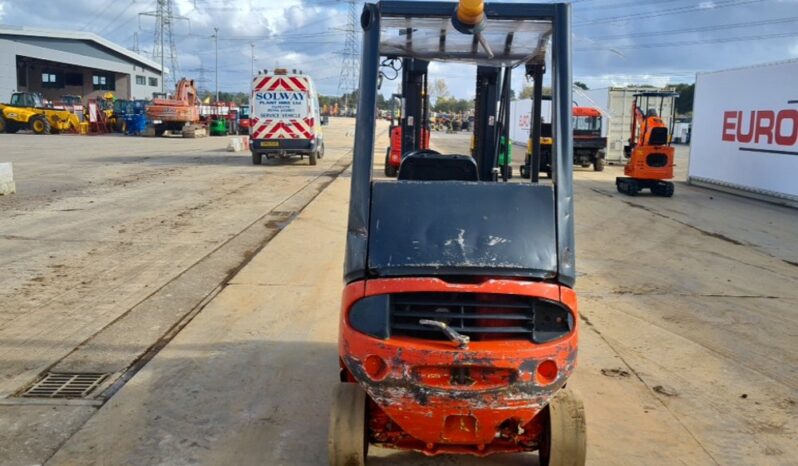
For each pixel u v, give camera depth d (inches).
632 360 234.5
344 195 605.3
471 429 136.3
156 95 2258.9
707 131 796.0
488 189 147.0
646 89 1186.6
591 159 995.9
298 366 219.9
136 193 602.2
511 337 134.5
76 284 308.0
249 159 988.6
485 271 137.4
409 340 132.6
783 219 565.3
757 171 692.7
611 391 207.6
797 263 394.9
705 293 324.5
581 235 468.8
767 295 323.3
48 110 1656.0
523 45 185.3
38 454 161.9
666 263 386.9
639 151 683.4
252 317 268.4
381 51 201.8
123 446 166.9
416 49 197.8
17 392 196.2
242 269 341.1
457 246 139.5
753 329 271.6
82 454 162.6
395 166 734.5
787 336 263.9
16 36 2253.9
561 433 141.3
